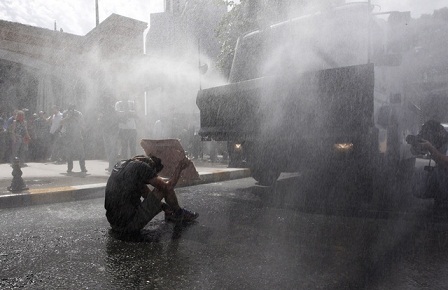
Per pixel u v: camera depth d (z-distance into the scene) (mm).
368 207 4781
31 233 3521
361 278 2418
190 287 2270
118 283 2324
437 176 4590
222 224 3914
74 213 4512
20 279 2379
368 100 4285
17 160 5348
